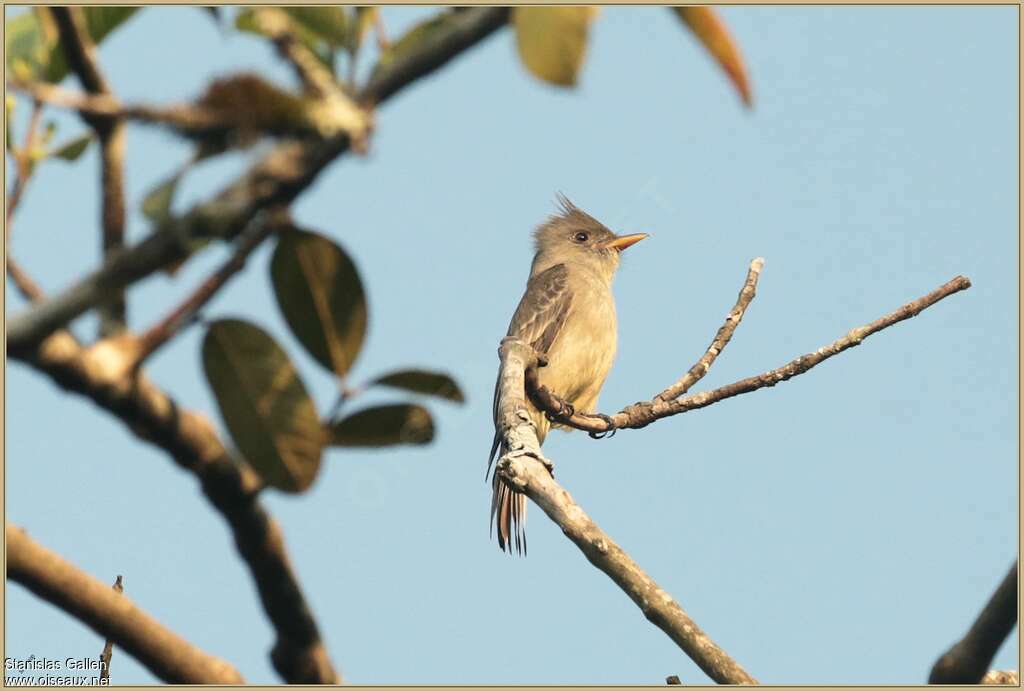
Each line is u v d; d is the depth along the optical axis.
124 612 6.38
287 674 6.52
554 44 4.29
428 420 5.64
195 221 4.28
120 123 4.68
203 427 5.43
